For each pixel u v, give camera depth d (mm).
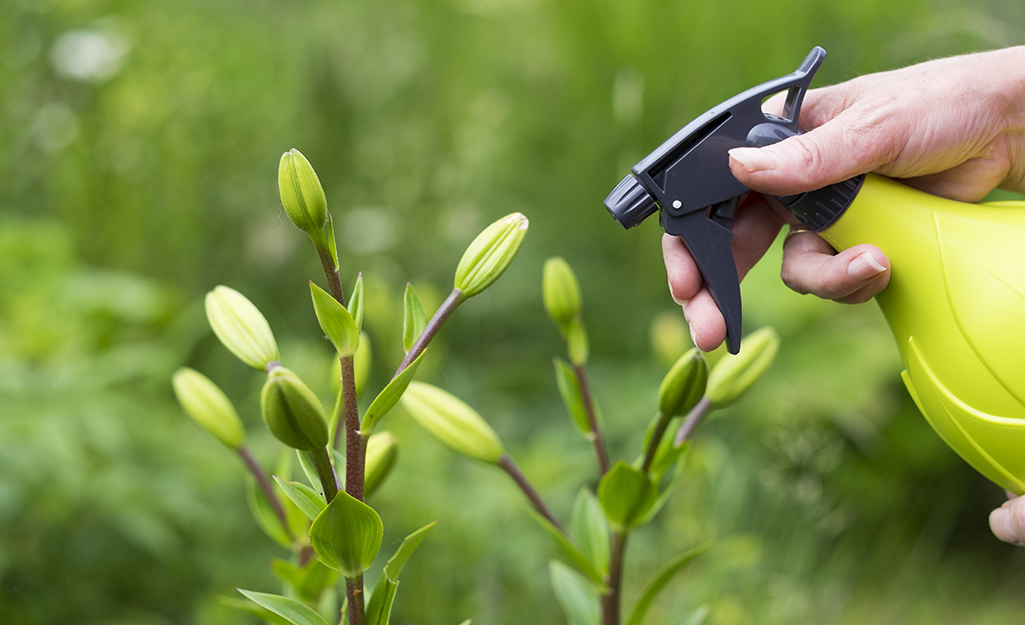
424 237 2242
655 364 1934
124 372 1487
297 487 812
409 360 810
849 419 1854
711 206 877
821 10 2275
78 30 2129
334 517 788
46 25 2109
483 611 1320
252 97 2357
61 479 1307
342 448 972
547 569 1497
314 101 2240
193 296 2168
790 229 960
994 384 861
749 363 926
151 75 2195
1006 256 864
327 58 2223
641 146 2277
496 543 1447
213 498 1454
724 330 884
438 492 1383
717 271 871
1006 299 858
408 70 2277
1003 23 2314
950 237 874
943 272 871
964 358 866
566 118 2424
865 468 1933
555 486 1495
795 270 925
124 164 2139
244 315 846
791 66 2244
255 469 928
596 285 2201
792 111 881
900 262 883
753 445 1659
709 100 2252
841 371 1913
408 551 821
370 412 797
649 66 2266
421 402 925
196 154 2205
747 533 1534
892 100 883
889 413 1934
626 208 870
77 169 2090
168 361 1704
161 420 1576
